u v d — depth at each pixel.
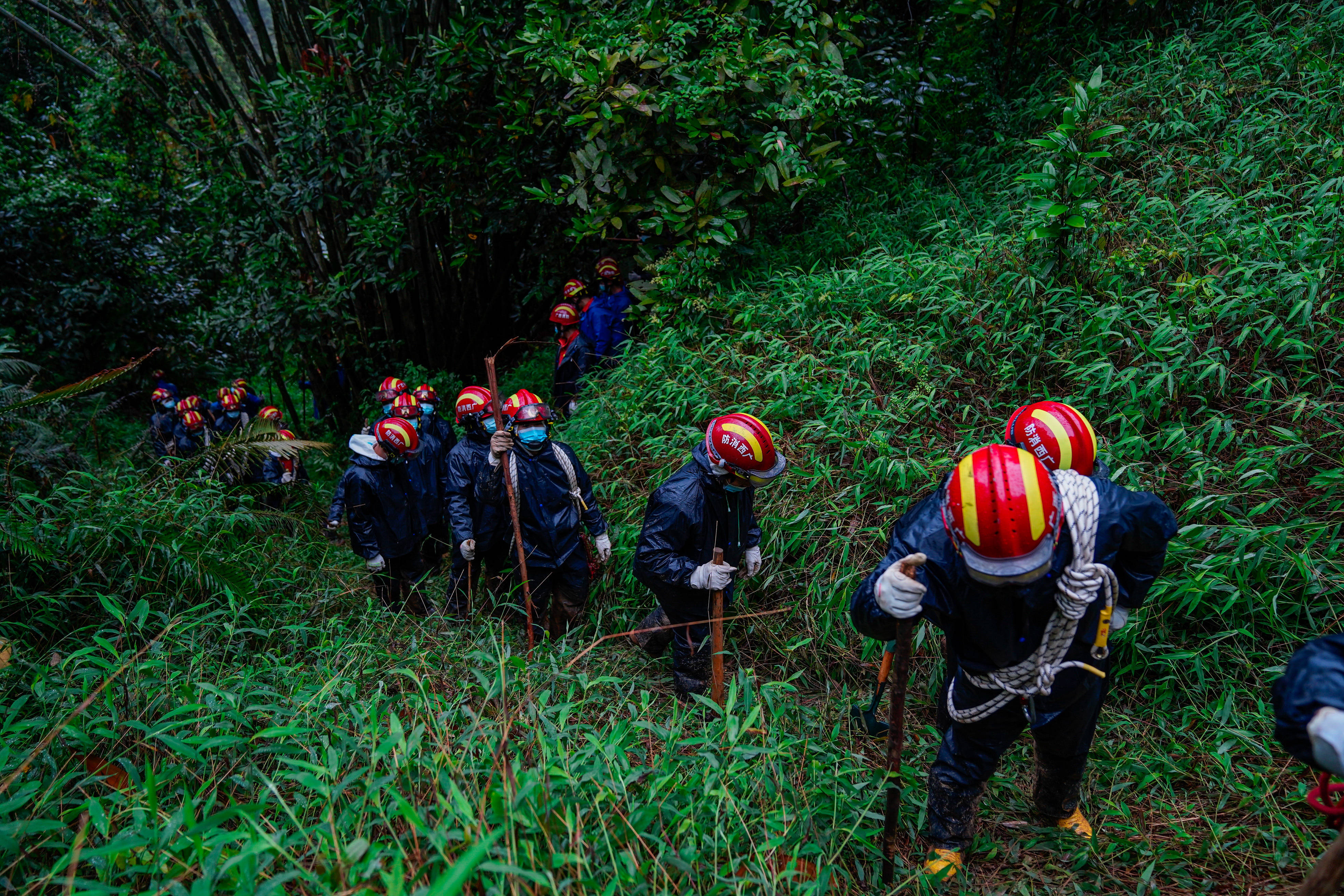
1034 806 2.96
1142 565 2.47
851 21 6.53
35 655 3.88
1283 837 2.67
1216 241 4.98
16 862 2.07
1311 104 5.89
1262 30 6.86
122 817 2.37
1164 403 4.20
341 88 8.33
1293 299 4.49
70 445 5.89
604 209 6.59
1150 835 2.83
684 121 6.07
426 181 8.35
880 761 3.28
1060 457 2.85
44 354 11.74
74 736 2.55
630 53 6.08
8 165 11.92
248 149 9.70
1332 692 1.63
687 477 3.76
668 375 5.74
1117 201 5.86
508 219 8.61
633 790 2.49
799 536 4.27
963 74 7.99
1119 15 7.63
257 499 7.34
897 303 5.45
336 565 5.93
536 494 4.48
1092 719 2.65
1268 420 4.15
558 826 2.07
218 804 2.59
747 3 6.19
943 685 2.88
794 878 2.27
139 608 3.21
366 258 9.07
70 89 13.51
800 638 4.05
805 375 5.11
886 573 2.35
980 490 2.13
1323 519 3.60
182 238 12.66
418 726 2.80
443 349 10.28
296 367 10.98
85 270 12.07
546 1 6.39
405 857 1.90
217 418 9.49
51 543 4.28
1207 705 3.29
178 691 3.04
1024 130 7.27
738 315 5.79
